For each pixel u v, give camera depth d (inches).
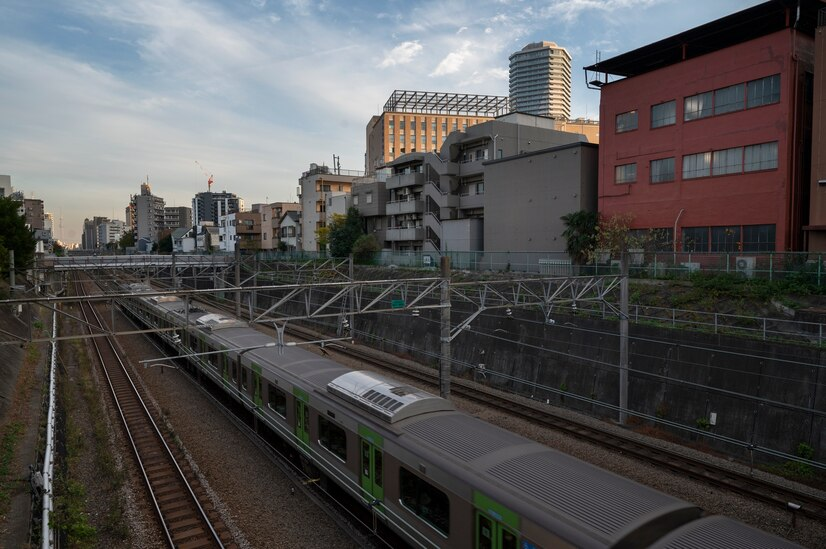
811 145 786.8
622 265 623.2
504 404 682.8
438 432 331.6
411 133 3026.6
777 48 797.9
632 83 1004.6
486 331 891.4
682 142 926.4
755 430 539.8
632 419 645.3
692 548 206.1
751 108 832.3
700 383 602.9
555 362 757.9
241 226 2994.6
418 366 922.1
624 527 221.1
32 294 1302.9
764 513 406.9
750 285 724.0
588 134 2898.6
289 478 461.4
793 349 541.3
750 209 836.0
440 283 543.2
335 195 2100.1
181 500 424.5
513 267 1194.6
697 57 898.7
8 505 378.6
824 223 753.0
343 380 433.7
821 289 663.1
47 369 757.9
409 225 1708.9
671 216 948.6
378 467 353.1
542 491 254.8
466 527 277.1
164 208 5812.0
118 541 366.6
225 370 669.3
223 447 535.2
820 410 505.0
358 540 361.7
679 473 477.1
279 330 490.0
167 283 2033.7
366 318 1193.4
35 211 3289.9
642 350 666.8
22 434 513.7
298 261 1756.9
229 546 355.9
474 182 1520.7
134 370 863.1
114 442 546.9
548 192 1177.4
